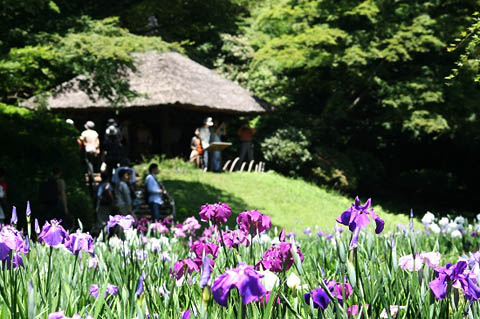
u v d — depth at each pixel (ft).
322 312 5.49
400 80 68.69
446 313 6.12
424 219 17.29
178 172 61.98
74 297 6.97
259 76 91.45
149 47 41.39
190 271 7.49
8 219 35.17
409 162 91.76
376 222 5.85
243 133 70.59
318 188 68.44
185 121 77.05
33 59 34.99
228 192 55.88
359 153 82.94
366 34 67.10
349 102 77.87
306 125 79.30
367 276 6.66
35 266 7.93
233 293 6.48
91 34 39.70
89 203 39.17
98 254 9.25
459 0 64.75
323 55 66.64
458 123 65.98
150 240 12.77
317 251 12.17
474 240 17.29
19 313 5.91
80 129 73.31
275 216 49.34
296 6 70.33
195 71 75.31
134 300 6.18
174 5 68.64
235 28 98.43
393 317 6.40
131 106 65.05
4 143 44.34
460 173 89.10
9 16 39.60
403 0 67.15
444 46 60.44
